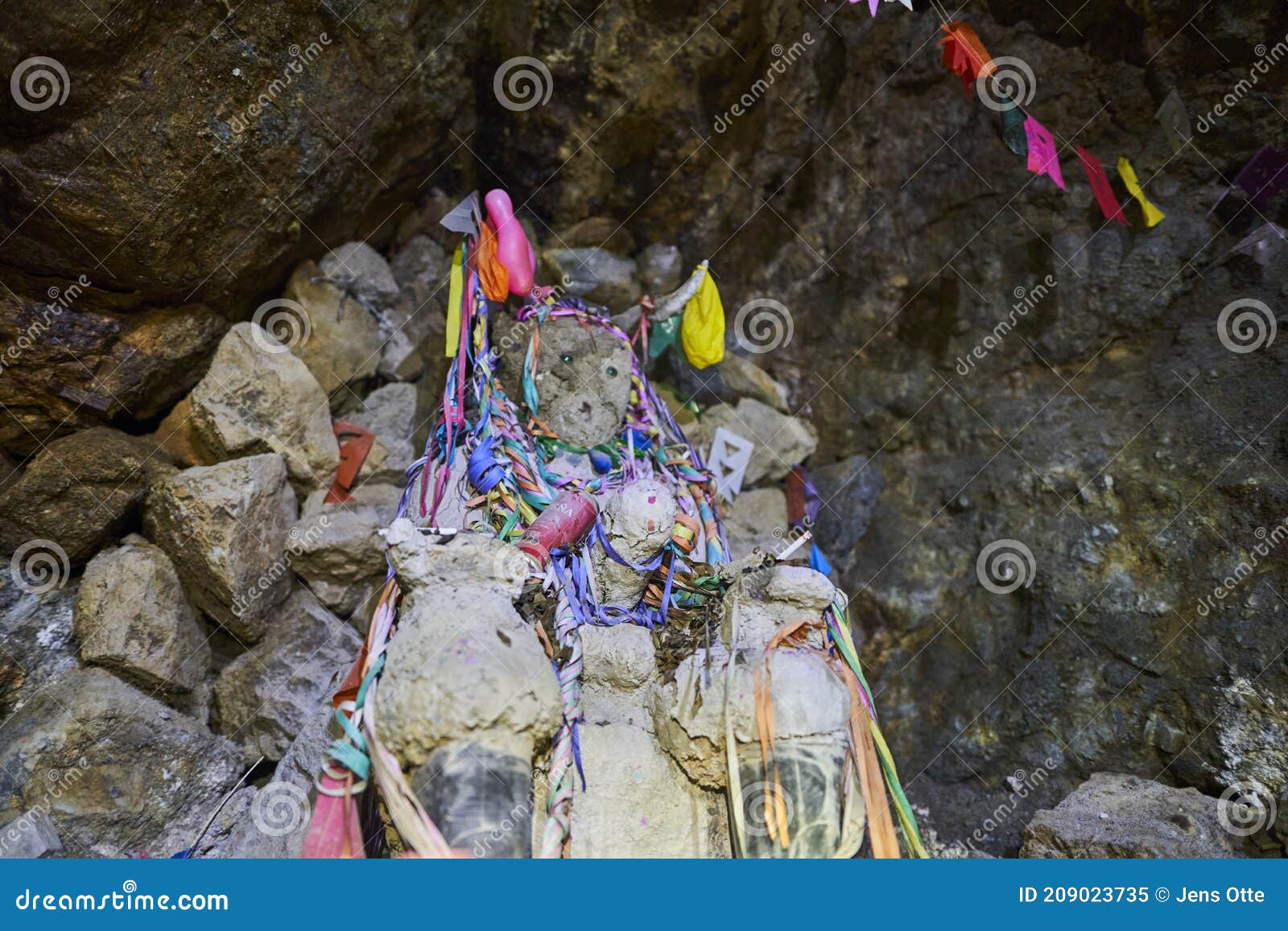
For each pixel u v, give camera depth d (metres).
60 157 3.92
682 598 3.88
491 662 3.00
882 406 5.39
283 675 4.39
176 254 4.28
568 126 5.06
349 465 4.78
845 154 5.37
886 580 5.07
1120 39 4.94
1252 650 4.18
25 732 3.88
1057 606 4.63
